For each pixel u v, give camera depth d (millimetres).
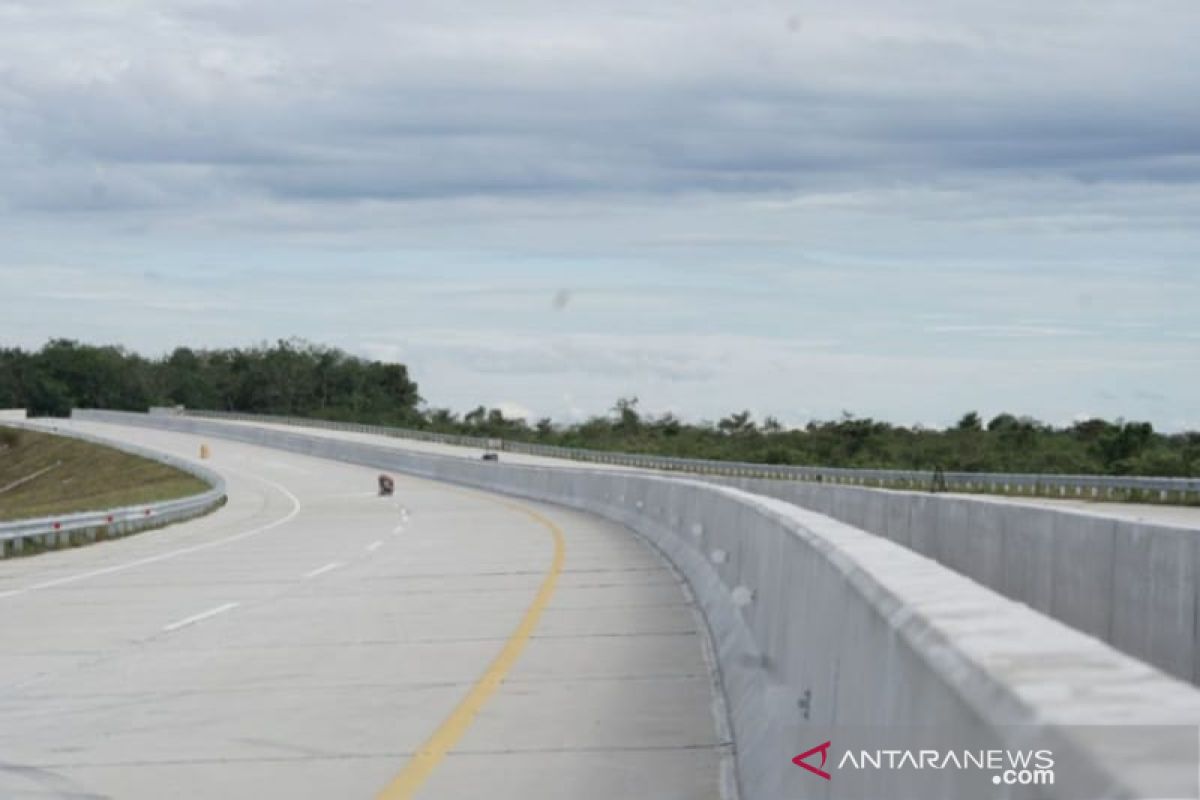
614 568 35219
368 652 21266
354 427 199125
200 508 76250
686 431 186375
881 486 90375
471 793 12688
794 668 11219
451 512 70188
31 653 22094
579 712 16297
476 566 36344
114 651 22047
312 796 12680
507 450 167375
